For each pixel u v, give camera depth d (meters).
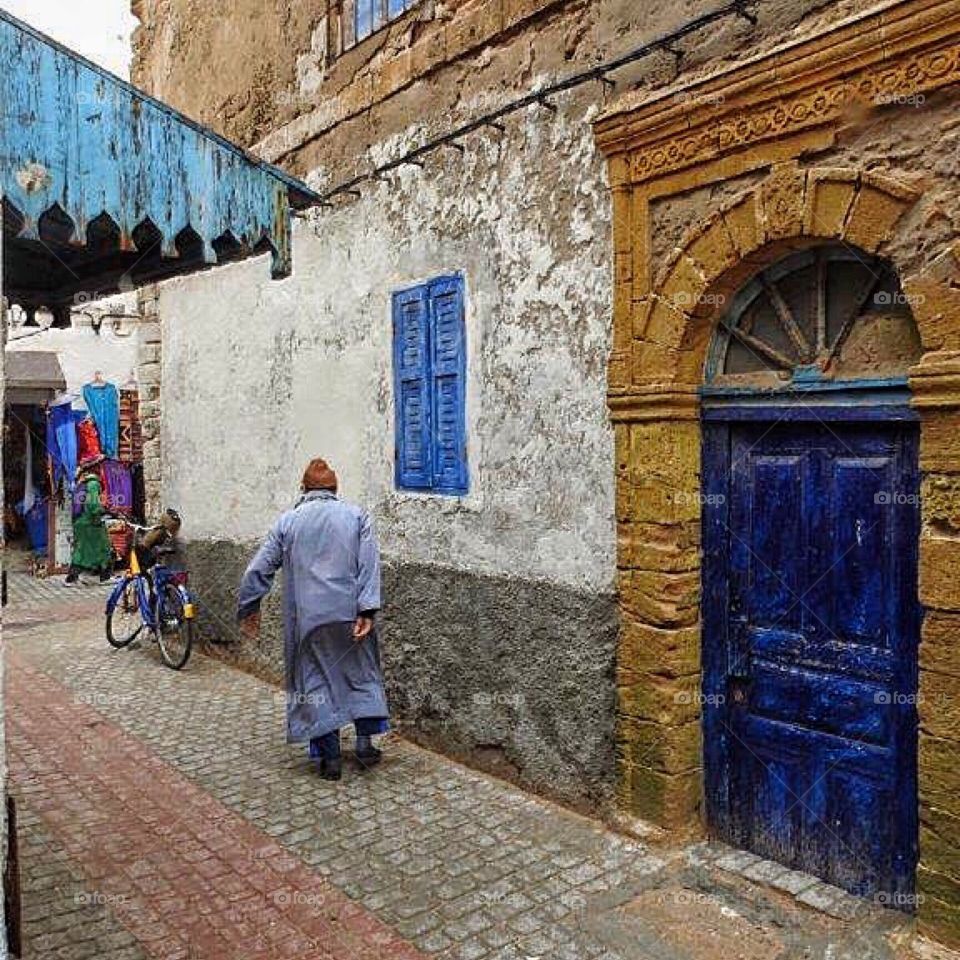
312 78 6.37
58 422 13.45
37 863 4.14
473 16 4.88
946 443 3.04
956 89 2.95
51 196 3.19
